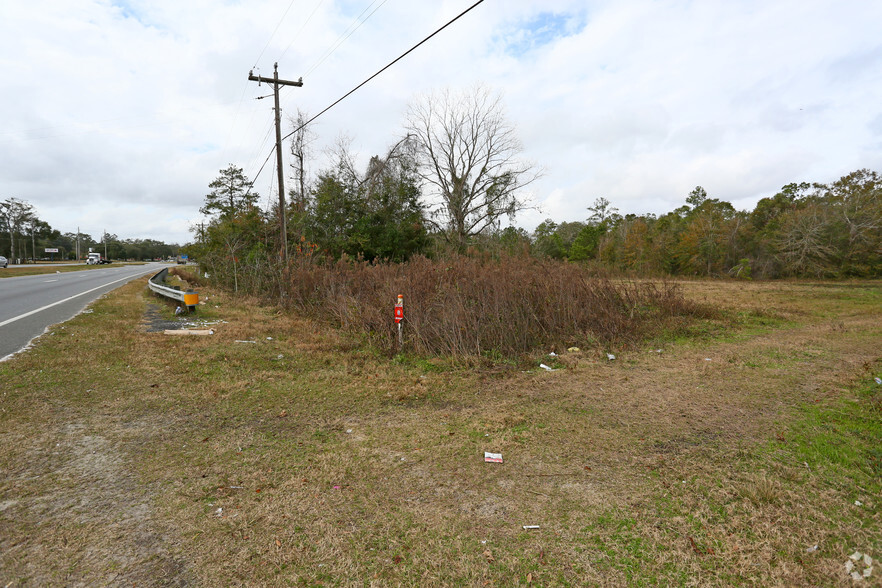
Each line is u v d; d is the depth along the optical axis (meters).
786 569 2.34
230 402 5.01
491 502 3.04
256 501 2.98
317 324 10.74
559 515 2.88
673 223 51.81
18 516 2.71
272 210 25.45
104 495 3.00
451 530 2.71
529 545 2.57
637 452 3.85
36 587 2.13
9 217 73.81
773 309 14.52
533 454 3.81
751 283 32.41
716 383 6.07
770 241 37.72
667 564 2.41
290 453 3.74
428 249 28.41
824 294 21.38
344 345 8.28
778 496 3.06
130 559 2.37
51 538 2.51
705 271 40.78
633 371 6.77
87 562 2.33
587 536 2.66
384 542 2.58
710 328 10.86
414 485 3.25
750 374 6.54
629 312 10.63
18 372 5.68
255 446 3.87
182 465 3.47
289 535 2.62
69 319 10.03
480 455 3.78
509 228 34.41
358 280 11.38
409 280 9.02
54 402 4.74
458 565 2.39
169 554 2.42
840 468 3.50
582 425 4.49
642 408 5.02
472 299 8.44
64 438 3.88
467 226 35.47
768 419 4.64
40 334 8.14
